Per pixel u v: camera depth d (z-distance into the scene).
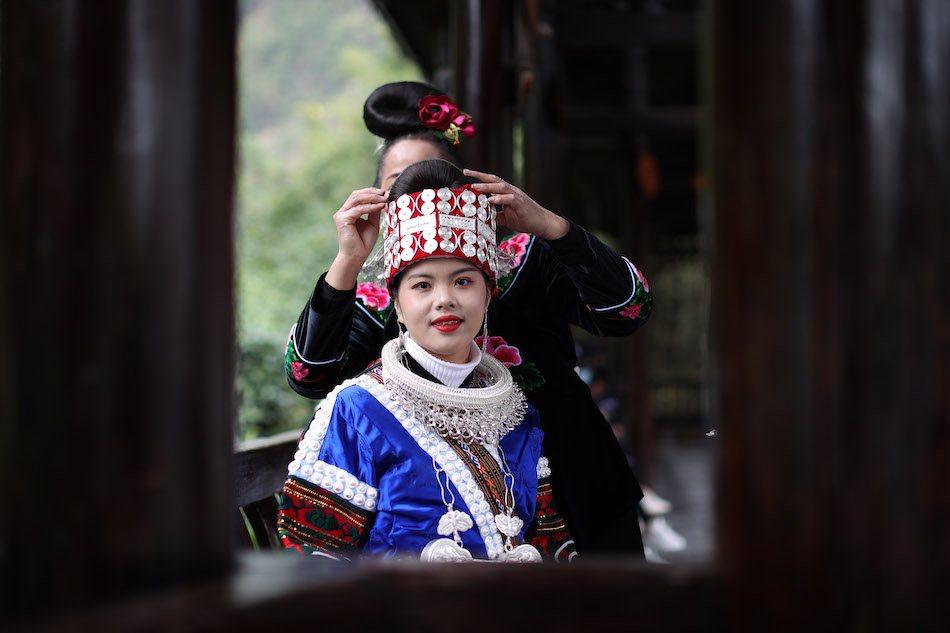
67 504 0.74
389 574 0.84
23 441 0.75
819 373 0.75
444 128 1.76
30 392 0.75
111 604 0.72
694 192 10.70
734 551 0.78
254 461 1.85
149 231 0.75
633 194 7.85
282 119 43.22
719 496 0.80
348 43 46.16
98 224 0.74
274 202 15.91
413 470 1.31
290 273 12.72
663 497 7.54
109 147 0.75
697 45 6.15
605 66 7.94
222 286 0.81
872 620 0.74
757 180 0.76
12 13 0.77
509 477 1.38
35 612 0.75
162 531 0.76
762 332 0.76
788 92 0.75
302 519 1.28
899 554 0.74
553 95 4.17
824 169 0.75
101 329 0.74
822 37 0.75
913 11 0.75
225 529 0.82
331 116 18.22
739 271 0.77
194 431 0.78
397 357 1.41
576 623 0.81
